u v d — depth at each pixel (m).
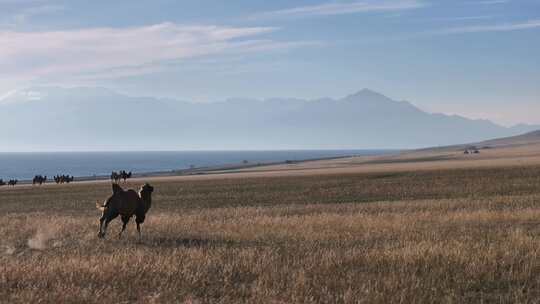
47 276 10.65
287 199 40.50
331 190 48.09
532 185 45.84
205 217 24.19
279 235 16.97
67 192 57.75
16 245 16.12
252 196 43.94
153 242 16.00
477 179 54.38
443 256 12.15
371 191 45.72
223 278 10.51
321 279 10.30
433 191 43.94
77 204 39.81
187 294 9.32
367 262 11.89
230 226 19.84
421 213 22.89
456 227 18.44
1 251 15.01
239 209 29.28
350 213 24.97
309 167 131.38
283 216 24.16
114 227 20.50
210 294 9.45
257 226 19.44
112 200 16.88
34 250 15.09
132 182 76.88
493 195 38.69
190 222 21.67
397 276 10.44
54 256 13.41
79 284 10.09
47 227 19.89
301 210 27.77
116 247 14.88
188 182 68.50
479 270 10.96
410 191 44.62
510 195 37.97
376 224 18.97
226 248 14.19
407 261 11.73
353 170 86.44
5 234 18.66
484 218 20.66
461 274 10.71
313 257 12.39
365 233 16.92
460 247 13.21
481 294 9.48
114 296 9.08
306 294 9.20
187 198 43.25
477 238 15.44
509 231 16.75
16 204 42.50
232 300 8.95
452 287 9.84
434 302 8.91
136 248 14.59
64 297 9.02
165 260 11.81
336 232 17.47
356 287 9.73
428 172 67.94
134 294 9.40
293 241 15.76
